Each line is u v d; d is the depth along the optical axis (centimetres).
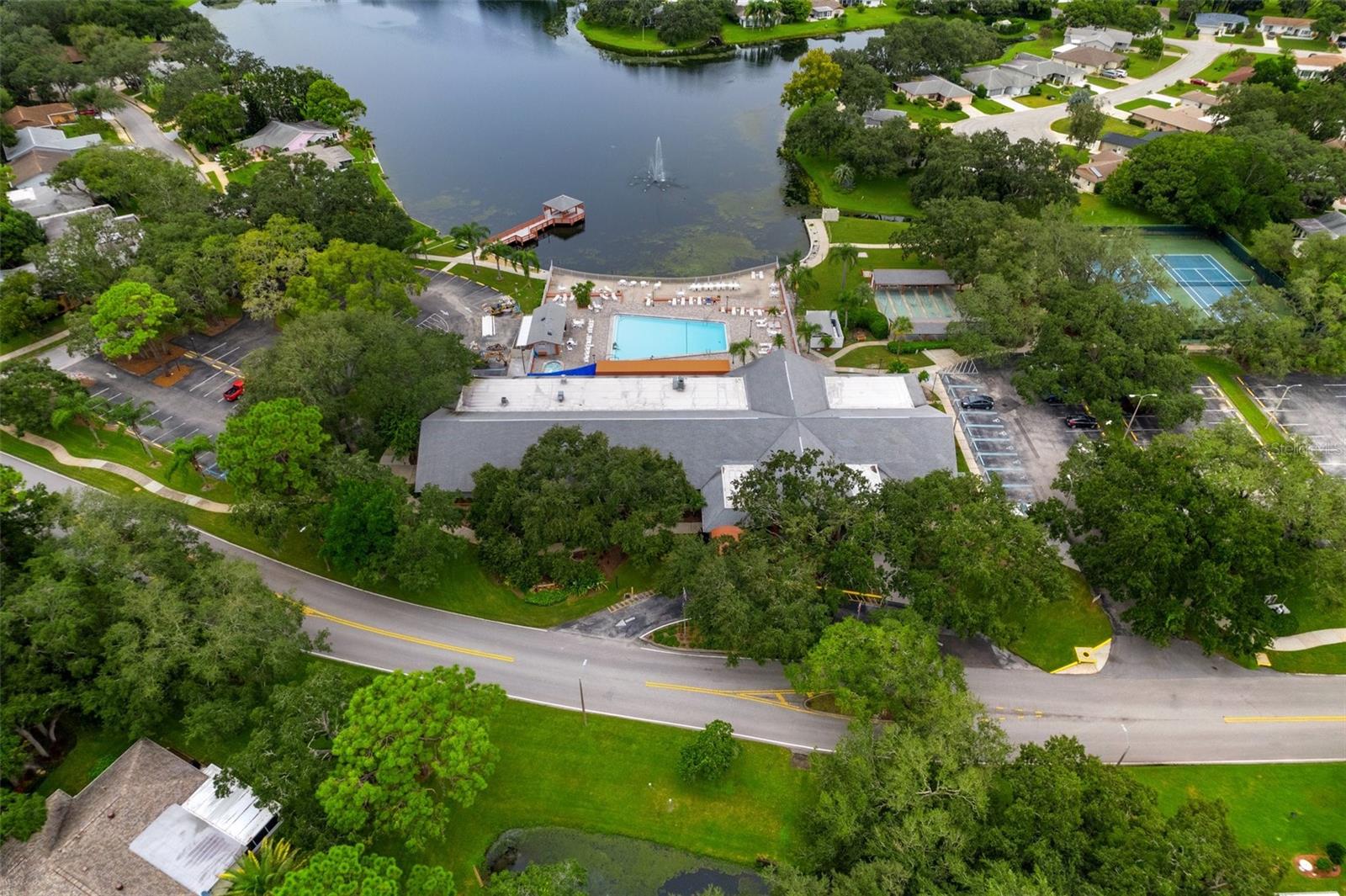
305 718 5353
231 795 5484
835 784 5350
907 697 5825
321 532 7156
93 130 16038
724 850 5609
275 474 7219
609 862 5538
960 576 6644
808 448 8125
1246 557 6488
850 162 14950
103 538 6169
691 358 10356
